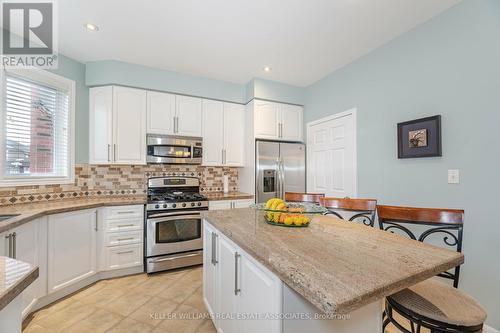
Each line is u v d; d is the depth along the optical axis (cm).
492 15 165
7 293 62
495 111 163
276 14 197
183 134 319
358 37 231
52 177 252
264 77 329
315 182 340
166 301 209
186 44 245
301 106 367
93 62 280
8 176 217
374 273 80
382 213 152
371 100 256
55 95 258
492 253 164
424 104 206
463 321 93
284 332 85
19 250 170
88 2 183
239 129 357
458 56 183
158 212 269
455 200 184
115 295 219
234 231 131
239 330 123
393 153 232
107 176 300
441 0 181
